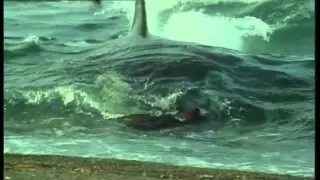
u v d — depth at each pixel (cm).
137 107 1866
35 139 1511
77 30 3194
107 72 2142
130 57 2331
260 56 2455
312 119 1761
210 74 2123
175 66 2166
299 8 3044
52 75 2170
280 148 1467
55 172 1047
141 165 1143
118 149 1398
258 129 1706
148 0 2941
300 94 2025
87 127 1675
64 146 1425
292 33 2970
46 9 3678
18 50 2616
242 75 2183
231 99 1938
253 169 1198
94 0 3606
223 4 3091
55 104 1886
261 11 3102
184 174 1080
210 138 1585
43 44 2778
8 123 1706
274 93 2033
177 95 1928
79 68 2253
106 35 3042
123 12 3462
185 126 1711
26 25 3306
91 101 1894
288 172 1177
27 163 1117
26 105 1859
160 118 1750
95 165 1120
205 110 1844
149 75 2106
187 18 2988
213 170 1134
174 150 1406
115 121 1744
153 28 2909
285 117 1808
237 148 1462
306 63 2372
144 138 1552
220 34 2941
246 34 2925
